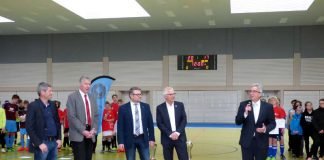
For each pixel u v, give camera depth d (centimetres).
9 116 1287
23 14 1969
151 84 2505
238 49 2428
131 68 2527
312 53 2352
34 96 2605
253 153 647
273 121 652
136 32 2528
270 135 1028
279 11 1942
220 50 2442
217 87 2436
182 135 695
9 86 2634
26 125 581
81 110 639
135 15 2028
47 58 2605
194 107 2462
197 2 1741
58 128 620
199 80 2459
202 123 2445
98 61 2559
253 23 2286
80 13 1973
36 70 2614
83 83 648
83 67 2572
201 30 2462
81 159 629
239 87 2417
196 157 1124
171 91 695
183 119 701
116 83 2538
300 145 1141
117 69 2541
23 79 2623
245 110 646
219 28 2444
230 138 1664
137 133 685
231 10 1917
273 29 2397
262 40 2408
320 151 1027
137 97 689
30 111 583
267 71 2395
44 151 575
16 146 1416
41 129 588
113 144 1296
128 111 687
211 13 1984
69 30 2473
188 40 2473
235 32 2433
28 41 2623
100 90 992
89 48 2570
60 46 2597
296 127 1131
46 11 1908
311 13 1989
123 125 689
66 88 2578
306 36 2361
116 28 2419
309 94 2350
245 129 653
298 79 2361
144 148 690
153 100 2500
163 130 688
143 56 2517
